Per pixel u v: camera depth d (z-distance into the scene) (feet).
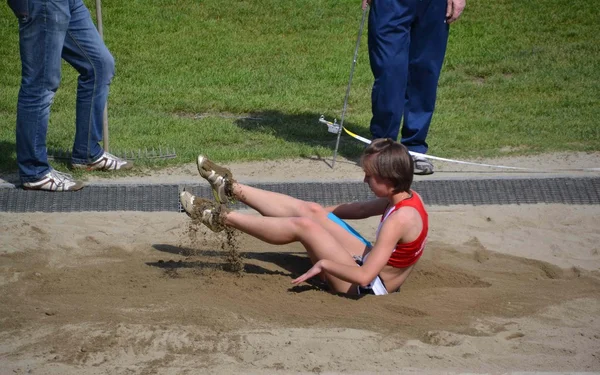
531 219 36.65
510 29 69.56
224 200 29.37
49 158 42.96
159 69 61.77
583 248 33.45
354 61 43.06
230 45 66.28
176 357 22.34
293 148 46.09
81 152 40.88
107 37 65.72
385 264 25.89
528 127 50.67
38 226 33.88
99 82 40.22
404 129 44.29
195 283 28.02
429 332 24.02
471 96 57.77
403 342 23.56
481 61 64.34
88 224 34.55
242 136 48.60
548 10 72.49
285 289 27.61
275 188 39.17
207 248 32.27
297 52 65.87
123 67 61.62
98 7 40.75
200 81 59.98
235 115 54.34
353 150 46.34
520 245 33.68
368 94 58.90
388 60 42.16
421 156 42.19
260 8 71.87
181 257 31.14
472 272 30.58
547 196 39.17
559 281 29.71
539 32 69.10
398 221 25.96
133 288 27.48
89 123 40.47
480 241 33.99
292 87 59.52
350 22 70.90
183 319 24.59
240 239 33.55
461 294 27.55
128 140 46.88
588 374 21.94
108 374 21.33
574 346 23.75
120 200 37.37
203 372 21.53
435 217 36.60
